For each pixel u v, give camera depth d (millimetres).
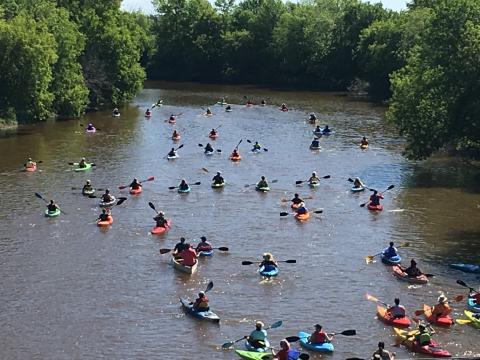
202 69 151125
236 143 69688
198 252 37938
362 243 40188
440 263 37062
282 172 57219
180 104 102938
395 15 129750
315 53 134375
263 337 27703
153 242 40031
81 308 31297
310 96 117250
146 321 30109
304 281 34625
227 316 30734
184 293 33062
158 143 69250
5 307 31266
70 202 47625
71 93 85000
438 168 58812
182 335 28891
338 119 87312
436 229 42656
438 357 26938
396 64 111625
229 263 36938
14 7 82375
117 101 98000
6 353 27203
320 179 54875
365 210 46594
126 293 32969
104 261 37000
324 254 38375
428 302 32281
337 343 28328
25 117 79312
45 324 29719
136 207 46844
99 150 65438
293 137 73500
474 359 26594
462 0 53594
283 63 138750
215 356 27172
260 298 32625
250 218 44719
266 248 39250
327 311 31297
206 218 44625
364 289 33719
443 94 54344
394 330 29250
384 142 70688
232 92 123438
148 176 55344
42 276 34812
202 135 74312
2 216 44281
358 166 59562
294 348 27922
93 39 95750
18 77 76062
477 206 47375
